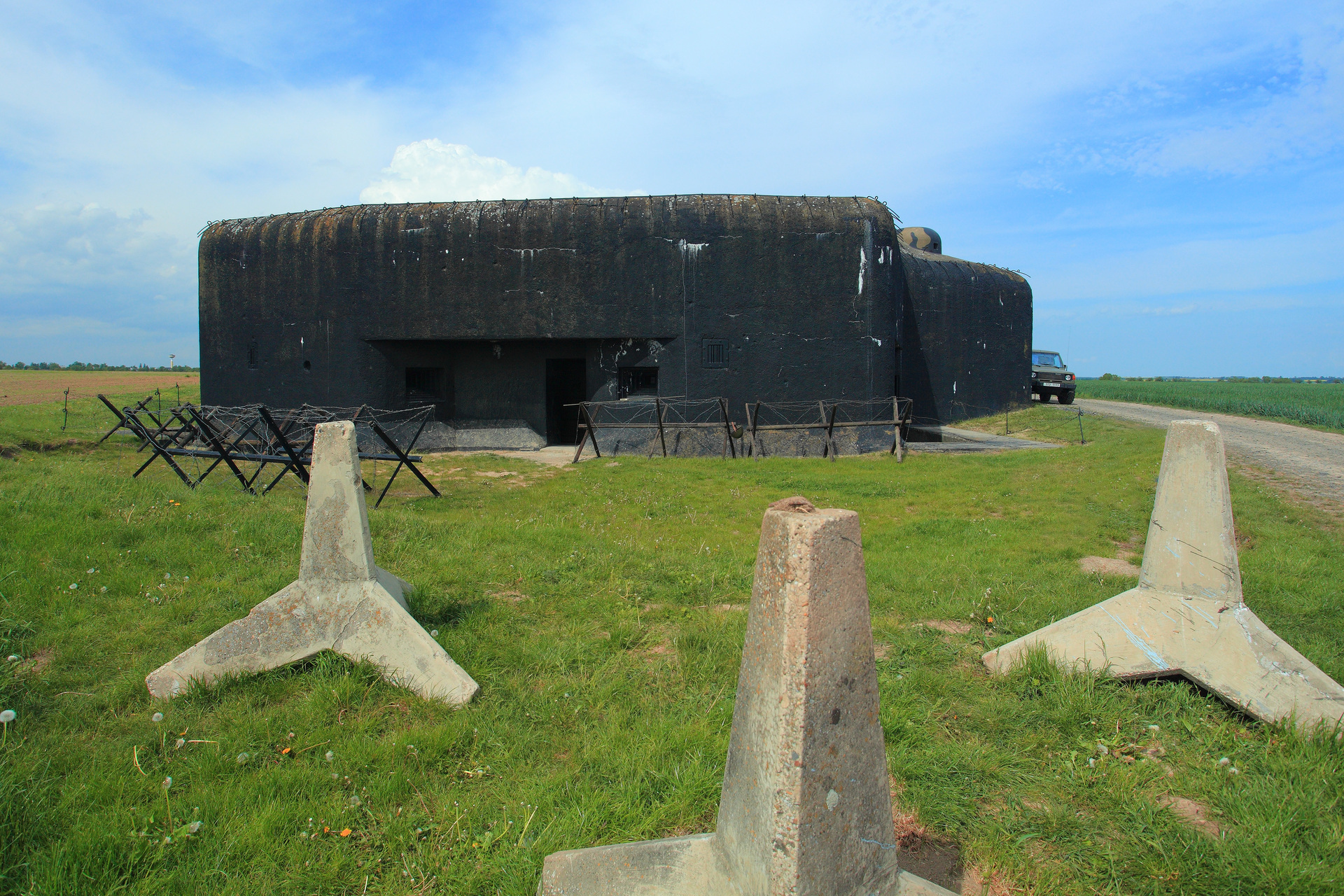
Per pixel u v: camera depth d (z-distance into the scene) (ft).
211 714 12.42
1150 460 43.45
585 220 57.82
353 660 13.76
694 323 57.77
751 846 6.43
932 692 13.78
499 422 62.80
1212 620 13.34
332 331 58.29
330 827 9.51
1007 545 27.30
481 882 8.63
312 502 14.30
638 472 48.16
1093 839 9.69
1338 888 8.60
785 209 58.70
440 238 57.88
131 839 8.98
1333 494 34.01
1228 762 11.30
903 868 9.11
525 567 21.26
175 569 18.95
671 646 16.06
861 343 58.29
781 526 6.47
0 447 44.06
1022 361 86.89
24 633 14.66
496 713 12.60
